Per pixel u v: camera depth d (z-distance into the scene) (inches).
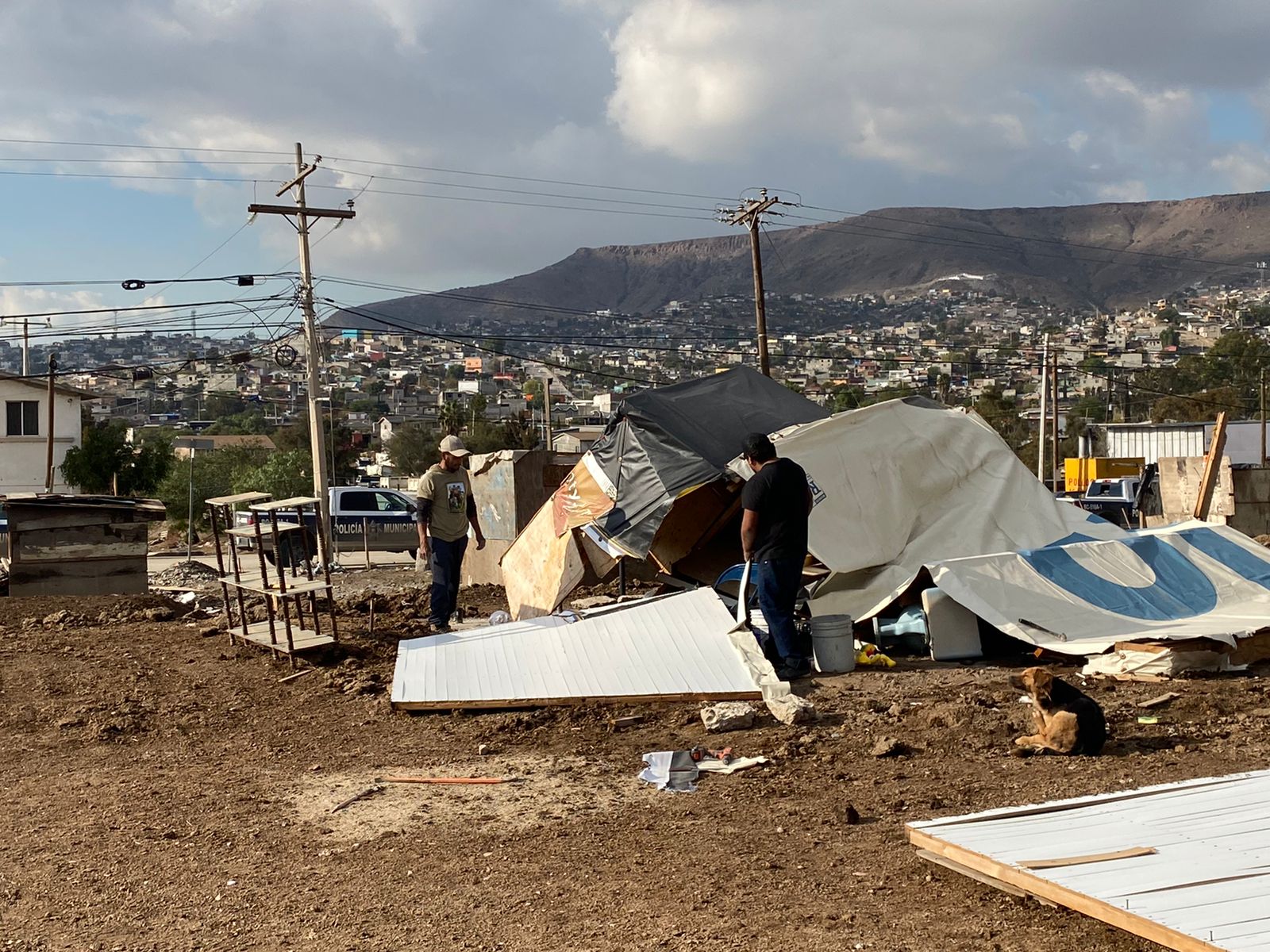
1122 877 173.0
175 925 187.0
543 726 315.9
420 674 356.2
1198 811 204.2
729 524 523.8
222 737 321.7
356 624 488.7
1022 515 474.6
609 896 190.9
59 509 648.4
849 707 321.1
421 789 260.7
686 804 242.2
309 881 205.0
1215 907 159.5
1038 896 175.9
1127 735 285.6
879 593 421.7
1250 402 3093.0
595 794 251.8
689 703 330.6
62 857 222.7
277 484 1975.9
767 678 333.1
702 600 390.6
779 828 223.0
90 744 319.0
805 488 364.2
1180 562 445.4
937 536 451.2
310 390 1168.8
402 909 189.6
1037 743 268.8
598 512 464.1
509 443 2417.6
